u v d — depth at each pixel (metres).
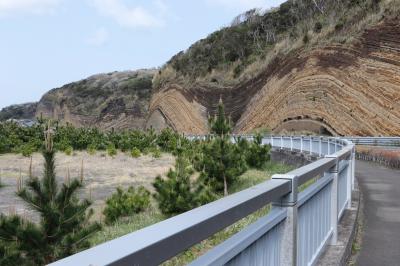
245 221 8.95
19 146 33.78
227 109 64.81
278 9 76.25
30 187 6.78
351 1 50.00
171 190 11.72
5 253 6.12
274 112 53.88
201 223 2.23
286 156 27.61
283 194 3.69
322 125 45.50
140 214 12.86
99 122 117.56
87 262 1.51
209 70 73.50
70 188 7.00
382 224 9.13
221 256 2.50
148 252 1.77
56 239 6.59
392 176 17.86
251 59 65.69
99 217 12.93
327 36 49.00
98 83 137.25
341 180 8.37
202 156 16.59
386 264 6.63
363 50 42.66
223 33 82.88
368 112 40.41
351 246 7.24
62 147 33.75
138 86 117.56
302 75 50.28
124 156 32.16
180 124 76.31
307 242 4.89
